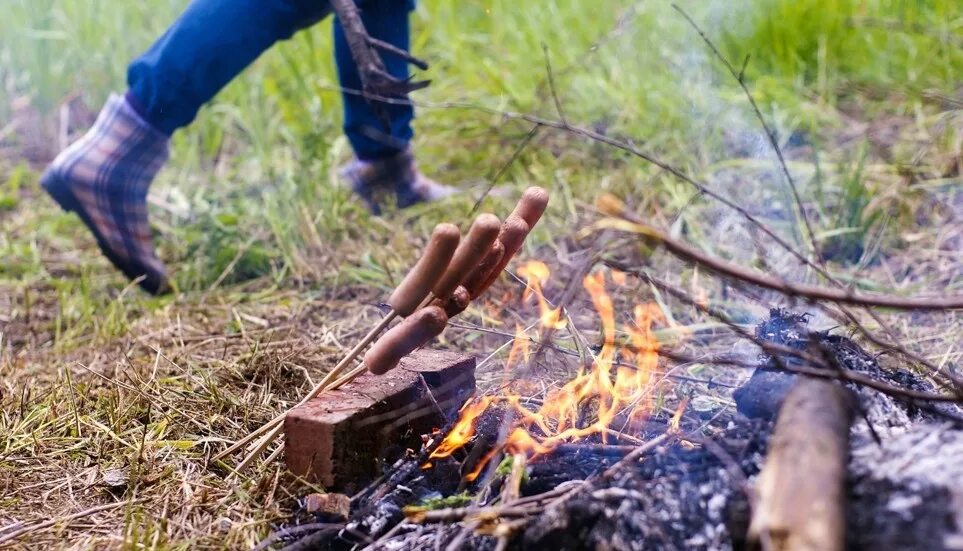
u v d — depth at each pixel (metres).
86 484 1.52
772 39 3.17
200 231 2.47
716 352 1.88
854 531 1.11
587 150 2.81
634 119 2.87
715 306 2.05
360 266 2.36
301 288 2.29
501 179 2.77
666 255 2.27
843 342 1.51
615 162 2.78
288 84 3.17
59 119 3.29
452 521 1.31
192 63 2.07
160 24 3.42
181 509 1.45
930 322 2.00
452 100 3.14
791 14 3.17
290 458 1.44
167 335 2.04
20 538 1.41
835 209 2.41
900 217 2.41
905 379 1.48
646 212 2.50
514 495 1.31
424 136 3.00
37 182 2.98
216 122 3.05
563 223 2.45
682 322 2.03
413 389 1.52
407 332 1.33
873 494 1.14
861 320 1.99
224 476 1.54
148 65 2.10
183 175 2.83
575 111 2.99
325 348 1.92
